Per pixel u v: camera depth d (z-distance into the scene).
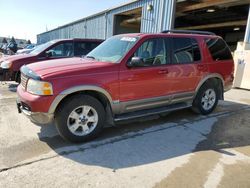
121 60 3.95
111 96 3.87
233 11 14.02
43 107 3.40
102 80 3.73
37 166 3.07
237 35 22.61
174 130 4.45
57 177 2.85
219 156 3.50
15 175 2.86
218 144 3.91
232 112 5.70
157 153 3.53
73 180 2.80
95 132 3.88
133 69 4.02
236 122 4.99
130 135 4.16
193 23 19.33
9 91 7.34
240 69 8.88
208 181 2.87
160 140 3.99
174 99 4.73
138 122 4.81
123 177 2.89
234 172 3.08
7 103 5.93
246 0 10.86
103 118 3.93
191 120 5.04
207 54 5.13
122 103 4.02
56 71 3.53
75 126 3.71
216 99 5.55
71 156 3.36
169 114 5.40
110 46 4.57
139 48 4.14
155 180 2.86
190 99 5.05
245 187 2.78
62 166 3.09
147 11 13.41
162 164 3.22
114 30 17.80
